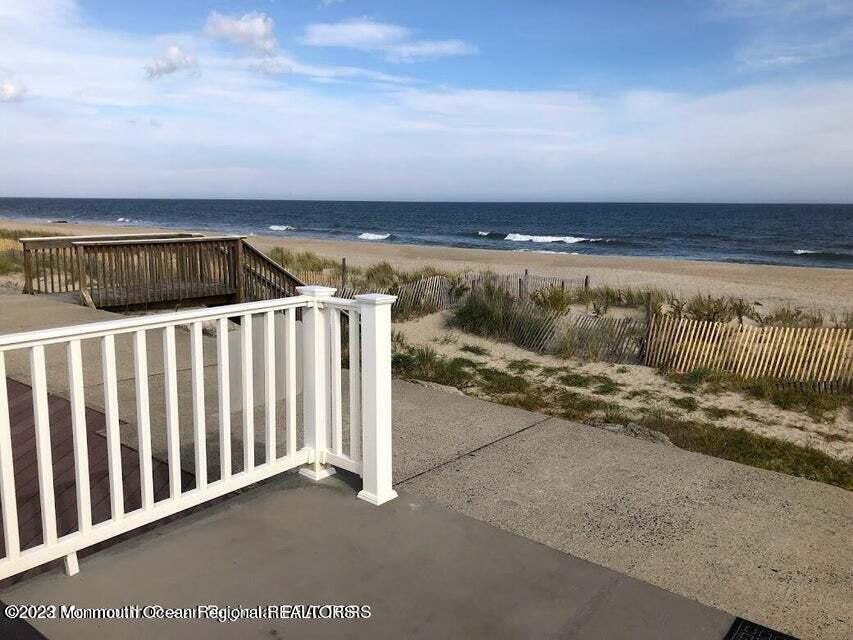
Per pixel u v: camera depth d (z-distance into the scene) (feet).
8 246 67.36
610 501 11.58
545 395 23.93
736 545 10.10
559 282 50.75
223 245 33.14
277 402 16.35
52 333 7.70
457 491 11.88
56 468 11.36
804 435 20.08
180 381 17.04
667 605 8.06
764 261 117.08
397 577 8.46
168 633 7.24
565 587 8.36
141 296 30.68
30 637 7.14
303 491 10.97
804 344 25.27
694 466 13.35
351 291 36.60
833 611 8.45
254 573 8.48
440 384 24.86
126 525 8.76
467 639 7.26
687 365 27.66
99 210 408.26
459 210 426.10
